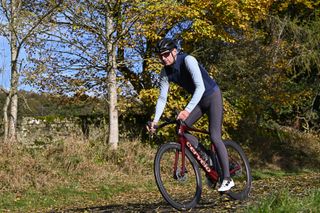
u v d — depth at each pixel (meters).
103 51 17.55
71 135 16.86
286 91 21.69
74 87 18.20
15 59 16.38
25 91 17.95
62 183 13.69
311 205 5.23
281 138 24.11
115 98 17.41
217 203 6.46
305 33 21.70
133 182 14.61
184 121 5.91
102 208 8.34
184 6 16.23
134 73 18.77
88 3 15.63
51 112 22.39
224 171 5.93
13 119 16.98
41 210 10.82
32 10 16.31
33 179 13.39
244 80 19.88
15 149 14.75
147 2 15.68
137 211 6.57
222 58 19.38
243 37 19.56
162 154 5.88
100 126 18.64
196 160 6.05
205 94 5.84
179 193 6.41
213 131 5.92
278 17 21.09
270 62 20.20
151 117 18.52
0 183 12.93
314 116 27.27
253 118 22.39
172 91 17.55
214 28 17.42
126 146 16.78
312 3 23.38
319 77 24.22
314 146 24.64
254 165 21.17
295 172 20.53
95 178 14.48
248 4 17.39
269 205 5.14
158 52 5.73
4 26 15.46
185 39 17.66
